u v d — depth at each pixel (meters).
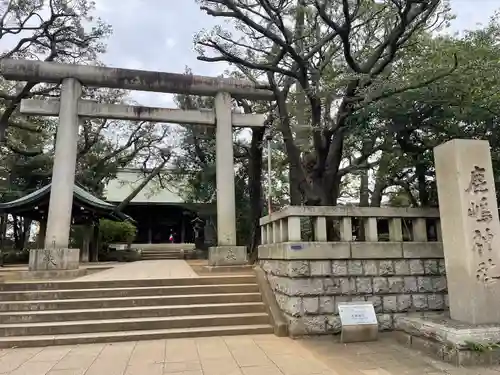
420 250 7.09
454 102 7.40
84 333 6.50
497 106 7.12
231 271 10.27
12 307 7.06
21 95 13.91
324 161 8.80
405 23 7.21
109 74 11.62
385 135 8.74
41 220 16.94
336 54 10.96
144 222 30.64
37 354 5.60
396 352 5.52
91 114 11.43
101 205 16.66
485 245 5.66
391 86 7.23
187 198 22.86
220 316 7.06
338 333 6.50
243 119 12.66
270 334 6.69
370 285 6.81
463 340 4.91
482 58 7.36
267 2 7.78
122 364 5.05
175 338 6.46
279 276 7.25
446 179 6.09
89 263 16.09
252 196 15.74
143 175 26.73
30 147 20.86
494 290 5.57
